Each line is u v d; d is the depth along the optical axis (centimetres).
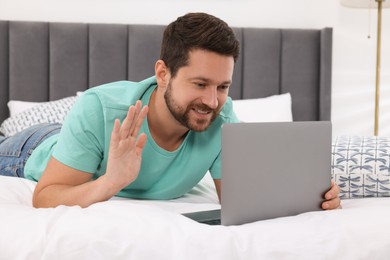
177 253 75
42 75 265
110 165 101
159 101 116
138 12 278
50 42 264
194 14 105
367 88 289
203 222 97
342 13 286
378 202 117
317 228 82
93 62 266
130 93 120
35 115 231
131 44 268
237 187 94
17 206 97
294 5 286
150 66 270
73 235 78
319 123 102
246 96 278
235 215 94
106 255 76
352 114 289
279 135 97
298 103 280
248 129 94
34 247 77
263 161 96
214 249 76
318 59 281
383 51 286
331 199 104
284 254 76
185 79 103
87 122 114
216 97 104
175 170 128
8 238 80
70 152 113
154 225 80
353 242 78
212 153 130
